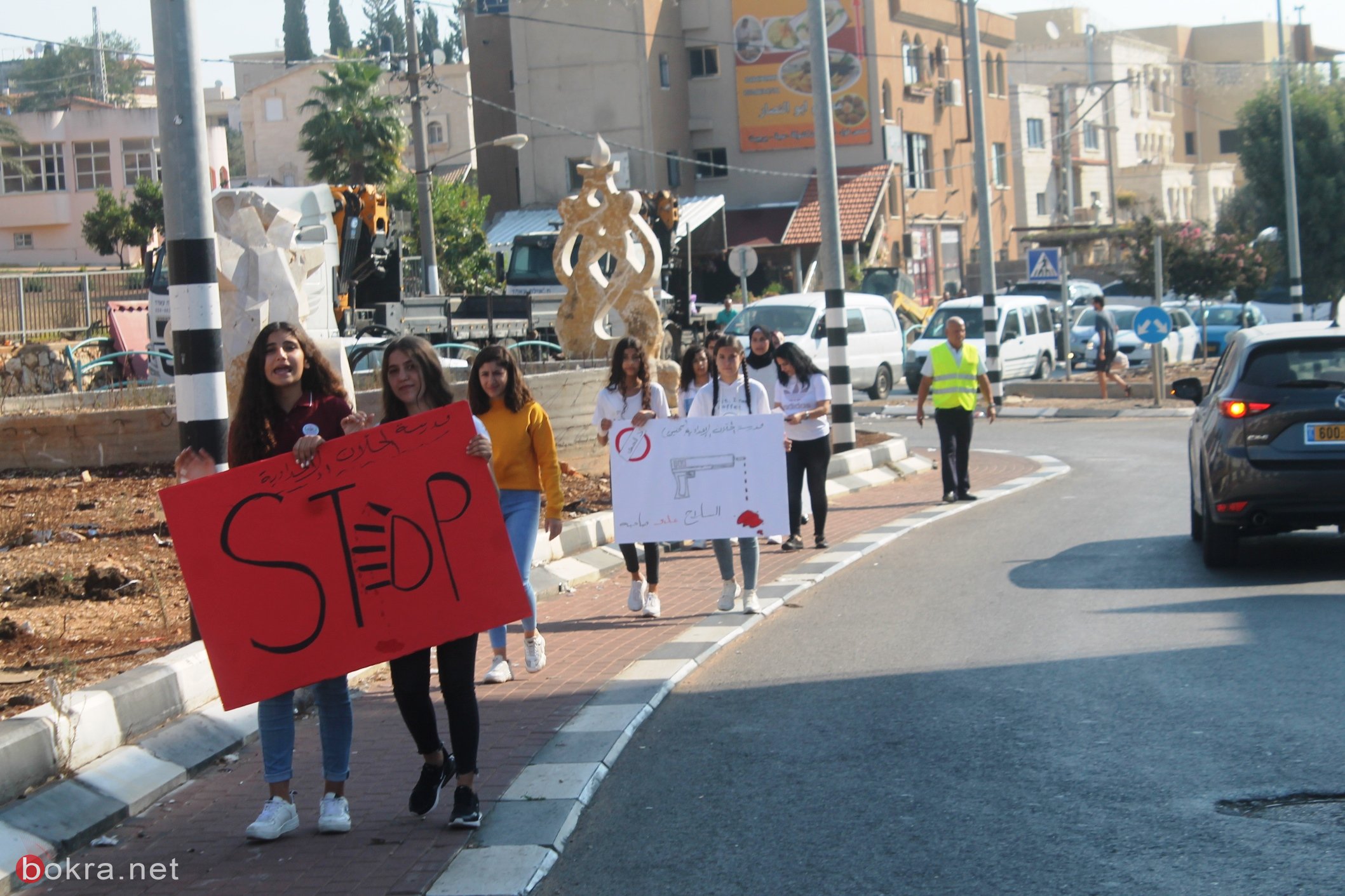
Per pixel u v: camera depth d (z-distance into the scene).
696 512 10.95
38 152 65.81
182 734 7.51
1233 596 10.92
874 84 56.62
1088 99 87.50
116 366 29.58
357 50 52.41
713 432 10.99
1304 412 11.69
